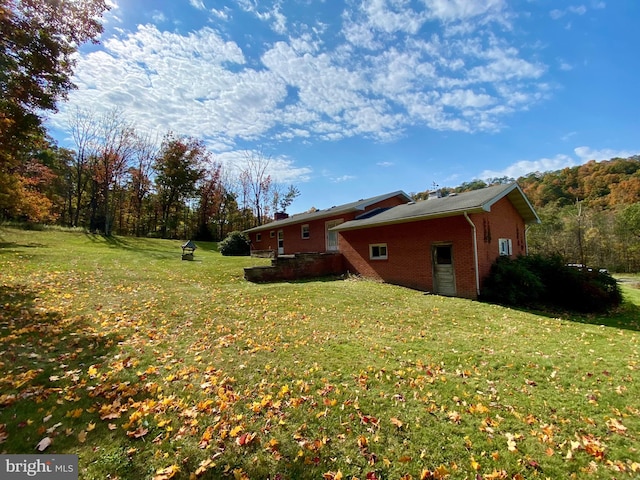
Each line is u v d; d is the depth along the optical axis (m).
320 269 13.51
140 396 3.17
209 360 4.14
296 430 2.71
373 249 12.76
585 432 2.79
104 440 2.49
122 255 15.44
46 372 3.52
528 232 28.91
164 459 2.32
